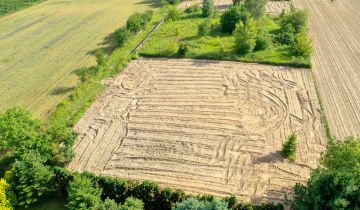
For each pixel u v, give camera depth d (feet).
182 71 130.00
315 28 154.71
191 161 90.17
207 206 62.54
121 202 79.00
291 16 149.59
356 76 117.91
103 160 93.04
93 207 69.92
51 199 82.99
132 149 95.76
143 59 141.69
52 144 89.51
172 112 108.47
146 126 103.60
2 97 123.54
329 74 120.06
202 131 99.55
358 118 99.30
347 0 185.37
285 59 129.59
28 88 127.75
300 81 117.50
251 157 89.45
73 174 79.97
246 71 126.21
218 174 85.76
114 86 124.47
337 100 107.04
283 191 79.82
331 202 57.16
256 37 140.56
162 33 162.81
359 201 56.03
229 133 97.86
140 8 204.13
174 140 97.35
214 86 119.34
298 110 104.42
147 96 117.29
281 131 96.99
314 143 92.07
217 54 137.69
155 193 76.28
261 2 156.15
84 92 122.01
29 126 91.61
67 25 186.70
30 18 202.08
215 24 165.37
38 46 162.61
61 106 114.01
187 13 185.57
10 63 147.95
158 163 90.58
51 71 138.51
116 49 151.43
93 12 204.23
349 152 66.90
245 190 81.00
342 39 143.23
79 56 149.07
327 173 61.11
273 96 111.55
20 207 80.79
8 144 86.43
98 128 104.58
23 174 78.69
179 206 63.93
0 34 180.55
